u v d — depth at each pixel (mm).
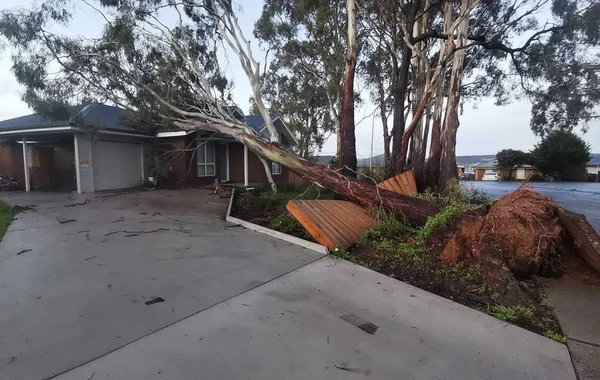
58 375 2203
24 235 5988
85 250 5121
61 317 2994
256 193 11469
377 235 6145
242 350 2557
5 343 2559
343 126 9477
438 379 2281
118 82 10562
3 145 13977
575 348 2760
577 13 10508
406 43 10180
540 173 37031
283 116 20406
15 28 8875
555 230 4555
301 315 3170
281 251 5316
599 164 37938
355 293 3750
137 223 7117
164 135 13555
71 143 13789
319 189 11008
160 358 2422
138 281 3908
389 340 2773
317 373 2307
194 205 9641
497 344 2771
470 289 3953
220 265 4555
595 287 4090
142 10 10242
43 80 9469
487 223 4676
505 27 11664
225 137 14508
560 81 12656
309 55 15352
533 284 4148
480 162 52219
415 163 12664
